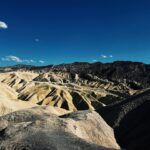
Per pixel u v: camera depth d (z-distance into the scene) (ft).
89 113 188.14
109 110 225.35
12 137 122.52
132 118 199.82
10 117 163.12
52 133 128.67
